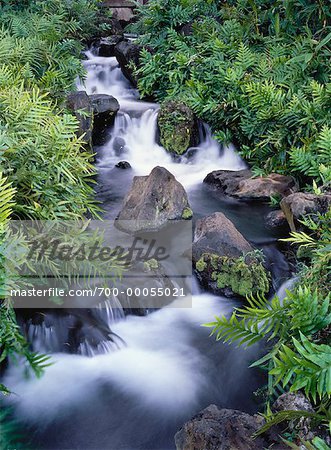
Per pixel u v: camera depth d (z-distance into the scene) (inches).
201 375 114.7
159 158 244.7
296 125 196.7
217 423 87.4
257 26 261.0
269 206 190.1
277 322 93.0
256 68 233.0
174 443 99.0
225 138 232.8
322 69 216.2
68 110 209.0
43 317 113.7
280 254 158.2
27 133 122.3
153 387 111.0
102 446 97.9
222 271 139.3
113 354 117.9
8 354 97.0
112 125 248.2
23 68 202.5
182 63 259.6
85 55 337.7
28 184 117.3
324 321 88.4
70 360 113.9
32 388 108.1
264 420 87.0
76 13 333.1
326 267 109.7
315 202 155.3
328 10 219.3
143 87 280.5
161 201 167.3
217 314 132.8
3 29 244.8
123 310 127.2
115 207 189.6
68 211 120.7
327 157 171.2
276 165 202.4
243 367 116.2
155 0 297.6
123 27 401.1
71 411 104.7
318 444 72.3
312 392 74.9
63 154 123.9
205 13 295.3
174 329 127.3
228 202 195.8
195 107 238.5
